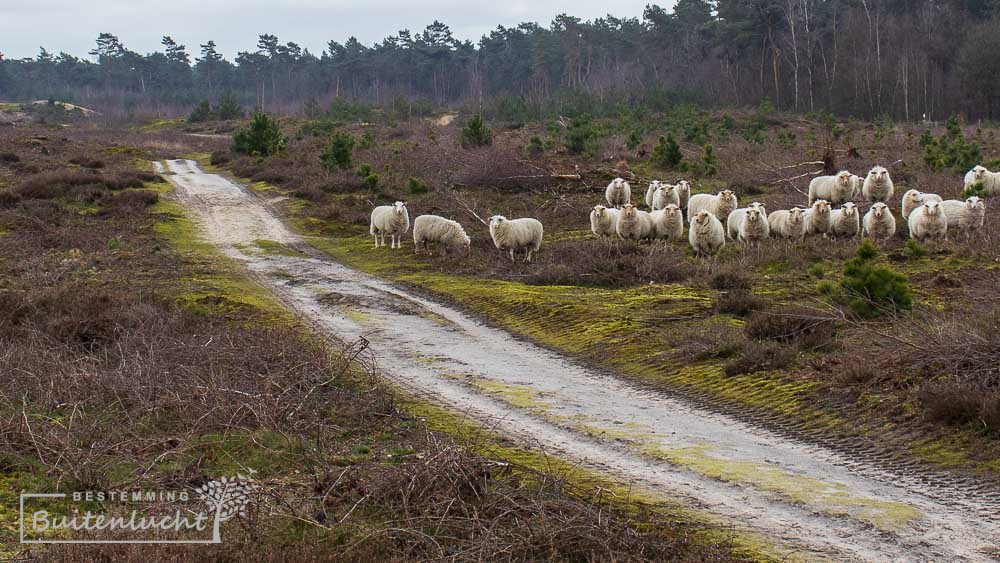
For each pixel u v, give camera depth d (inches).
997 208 1093.8
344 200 1601.9
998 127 2667.3
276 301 901.8
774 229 1051.3
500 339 757.9
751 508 390.6
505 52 5595.5
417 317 842.2
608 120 2787.9
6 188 1509.6
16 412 450.9
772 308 749.9
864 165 1512.1
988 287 745.6
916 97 3110.2
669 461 455.8
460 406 556.1
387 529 335.3
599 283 922.7
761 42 3636.8
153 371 519.5
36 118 4574.3
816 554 341.4
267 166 2059.5
